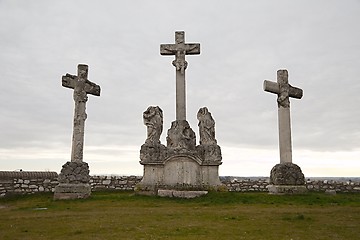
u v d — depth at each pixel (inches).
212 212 523.5
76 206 619.5
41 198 783.7
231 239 343.0
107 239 344.5
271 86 848.3
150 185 802.8
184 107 880.9
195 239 342.6
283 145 823.7
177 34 924.6
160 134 852.6
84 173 766.5
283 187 763.4
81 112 810.8
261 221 442.3
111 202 668.7
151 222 438.6
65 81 821.9
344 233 370.9
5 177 880.3
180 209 564.1
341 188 990.4
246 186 1022.4
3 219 474.6
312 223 427.8
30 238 350.9
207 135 848.9
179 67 900.6
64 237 354.6
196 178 817.5
